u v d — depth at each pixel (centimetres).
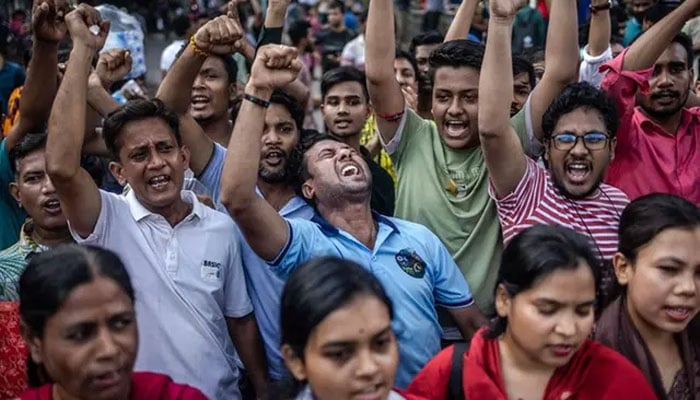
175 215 348
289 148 421
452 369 273
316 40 1460
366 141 575
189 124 396
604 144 358
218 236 349
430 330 349
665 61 419
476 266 386
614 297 293
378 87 403
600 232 357
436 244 365
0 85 809
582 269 255
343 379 226
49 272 229
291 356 238
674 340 289
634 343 282
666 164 421
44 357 232
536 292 255
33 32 400
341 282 228
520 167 359
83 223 329
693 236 272
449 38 509
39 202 380
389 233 357
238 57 673
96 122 460
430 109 567
